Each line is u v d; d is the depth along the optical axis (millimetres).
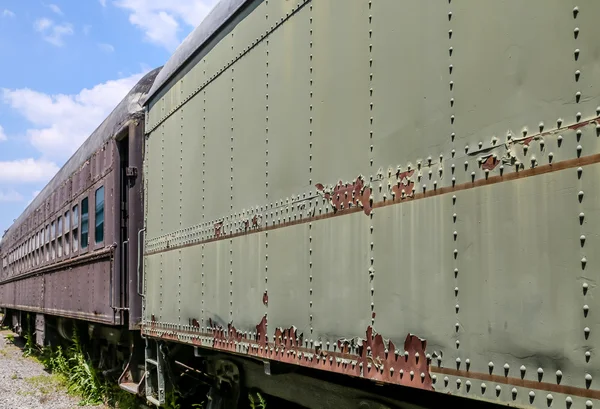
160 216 5777
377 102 2701
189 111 5121
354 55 2883
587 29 1789
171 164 5523
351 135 2871
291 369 3766
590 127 1755
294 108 3398
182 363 5875
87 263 8828
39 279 13211
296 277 3268
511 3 2047
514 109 2006
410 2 2531
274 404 4754
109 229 7590
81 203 9547
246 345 3816
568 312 1778
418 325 2357
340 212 2914
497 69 2086
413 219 2424
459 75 2250
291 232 3348
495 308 2018
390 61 2633
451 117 2271
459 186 2205
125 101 7562
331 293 2947
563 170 1822
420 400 2832
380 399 3084
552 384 1812
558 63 1866
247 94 4008
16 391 10188
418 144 2430
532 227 1906
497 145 2059
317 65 3191
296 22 3432
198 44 4918
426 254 2340
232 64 4281
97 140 8859
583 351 1731
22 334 16750
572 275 1773
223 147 4367
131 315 6852
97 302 8031
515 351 1936
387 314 2537
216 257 4367
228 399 5109
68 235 10453
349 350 2775
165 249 5555
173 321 5227
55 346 12781
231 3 4359
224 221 4273
